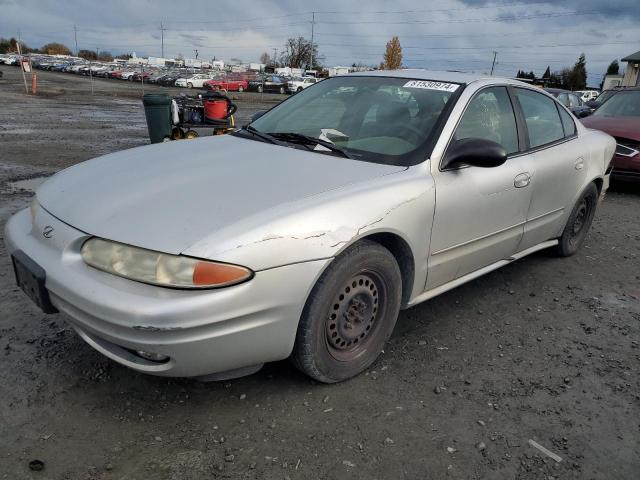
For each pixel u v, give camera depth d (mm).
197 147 3166
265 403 2467
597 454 2279
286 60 85125
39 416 2289
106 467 2043
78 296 2105
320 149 3000
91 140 10641
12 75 44000
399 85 3434
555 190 3857
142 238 2092
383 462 2154
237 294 2057
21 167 7480
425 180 2750
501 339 3215
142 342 2012
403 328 3270
